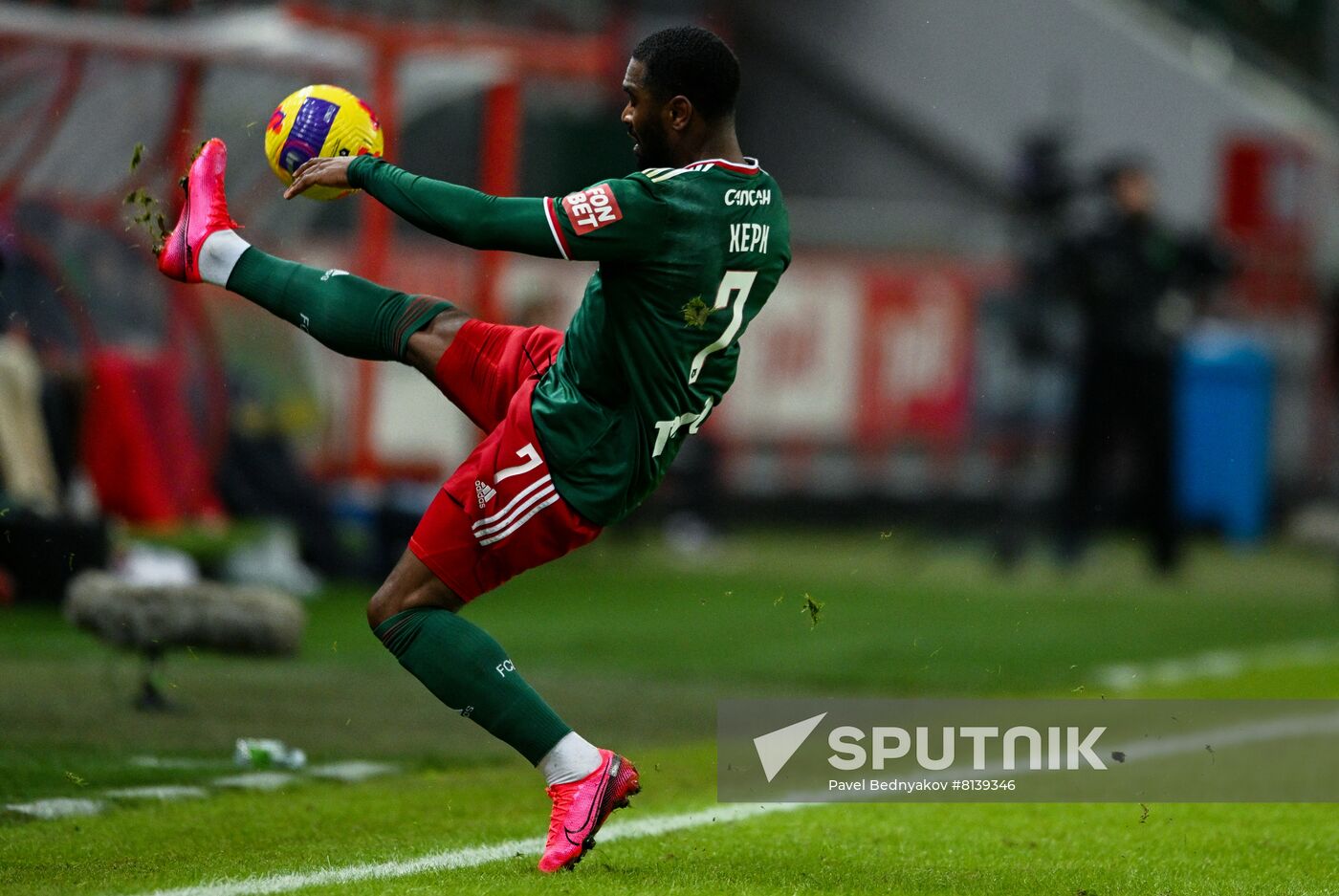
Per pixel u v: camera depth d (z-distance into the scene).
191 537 38.41
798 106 76.38
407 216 14.42
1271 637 38.56
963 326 59.41
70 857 15.12
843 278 59.84
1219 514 63.19
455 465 49.31
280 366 45.91
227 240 15.48
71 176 41.62
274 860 15.06
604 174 73.31
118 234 42.12
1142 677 31.64
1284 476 67.75
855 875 15.06
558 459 14.39
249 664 28.70
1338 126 80.81
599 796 14.48
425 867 14.70
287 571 39.25
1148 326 50.75
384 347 15.30
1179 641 37.38
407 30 42.50
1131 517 52.94
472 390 15.12
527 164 71.94
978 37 74.19
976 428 59.16
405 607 14.66
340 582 41.22
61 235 41.59
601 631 36.41
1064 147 55.00
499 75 45.34
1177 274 51.19
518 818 17.89
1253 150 72.00
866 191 75.75
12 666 26.67
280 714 24.19
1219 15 82.75
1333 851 17.09
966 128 74.31
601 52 45.91
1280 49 83.62
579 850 14.43
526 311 51.47
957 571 51.88
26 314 39.38
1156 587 49.12
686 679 30.23
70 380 39.44
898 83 74.88
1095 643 36.56
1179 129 72.81
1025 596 45.62
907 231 62.94
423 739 23.00
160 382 40.56
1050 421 57.84
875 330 60.00
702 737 24.50
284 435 43.06
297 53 41.69
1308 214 70.81
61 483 36.75
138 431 39.53
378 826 17.19
